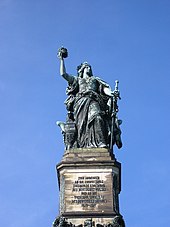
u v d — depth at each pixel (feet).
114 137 140.36
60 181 132.26
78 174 132.16
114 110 141.38
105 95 146.10
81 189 130.62
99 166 132.87
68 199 129.39
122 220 126.72
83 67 150.51
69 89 146.92
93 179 131.64
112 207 128.26
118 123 141.90
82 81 147.02
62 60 147.84
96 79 147.84
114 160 133.59
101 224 125.59
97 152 135.13
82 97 143.64
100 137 138.21
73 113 143.95
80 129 139.54
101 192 130.31
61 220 125.29
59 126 142.51
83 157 134.10
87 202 129.08
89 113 140.87
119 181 136.05
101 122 139.44
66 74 146.92
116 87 143.13
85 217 126.82
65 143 139.23
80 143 138.62
